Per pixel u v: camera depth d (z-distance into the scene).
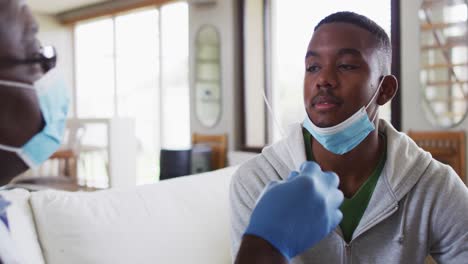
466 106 3.47
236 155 4.80
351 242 0.93
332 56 0.91
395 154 0.95
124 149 3.04
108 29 6.88
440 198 0.93
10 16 0.38
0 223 0.58
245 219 1.02
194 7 5.39
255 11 4.93
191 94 5.48
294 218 0.66
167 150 2.80
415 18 3.69
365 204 0.96
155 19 6.12
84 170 4.84
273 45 4.81
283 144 1.06
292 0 4.52
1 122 0.38
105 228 1.32
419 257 0.94
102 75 7.06
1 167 0.40
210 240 1.58
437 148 3.59
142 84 6.40
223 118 5.17
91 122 3.34
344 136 0.92
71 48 7.59
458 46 3.47
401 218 0.93
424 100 3.69
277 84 4.82
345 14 0.94
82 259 1.24
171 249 1.45
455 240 0.92
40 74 0.41
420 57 3.68
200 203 1.63
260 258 0.63
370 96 0.92
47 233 1.24
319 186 0.69
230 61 5.07
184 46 5.74
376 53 0.93
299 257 0.94
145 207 1.46
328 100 0.91
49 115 0.42
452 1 3.47
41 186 3.01
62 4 6.79
